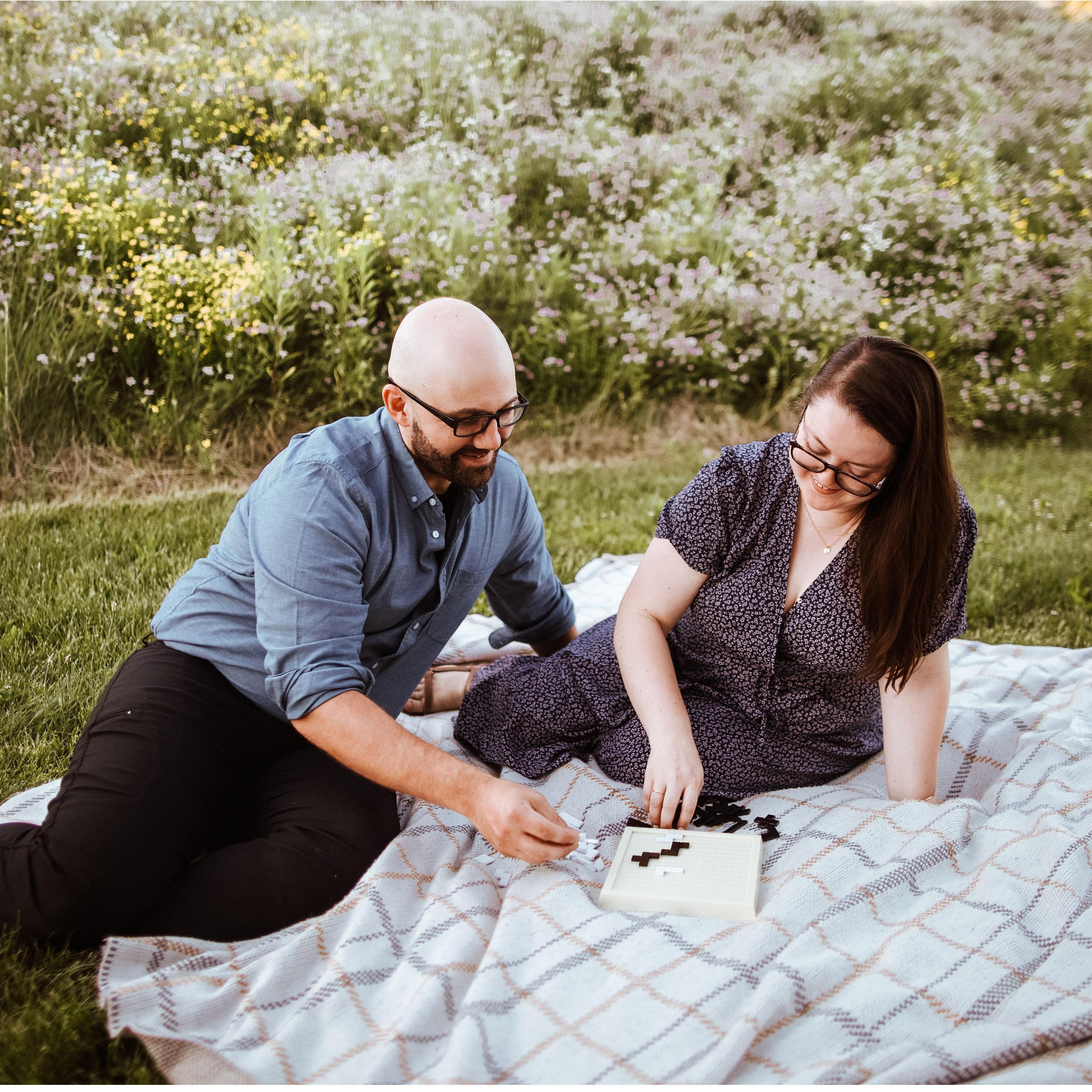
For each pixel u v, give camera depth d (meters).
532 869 1.77
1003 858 1.76
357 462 1.85
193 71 5.41
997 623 3.57
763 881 1.76
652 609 2.06
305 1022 1.44
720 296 5.87
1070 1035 1.38
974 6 7.03
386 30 5.87
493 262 5.52
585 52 6.21
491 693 2.32
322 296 5.07
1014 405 6.20
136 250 4.91
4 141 4.96
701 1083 1.29
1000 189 6.67
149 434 4.73
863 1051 1.36
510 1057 1.36
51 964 1.57
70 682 2.70
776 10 6.63
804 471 1.77
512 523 2.19
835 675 2.01
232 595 1.93
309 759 1.93
